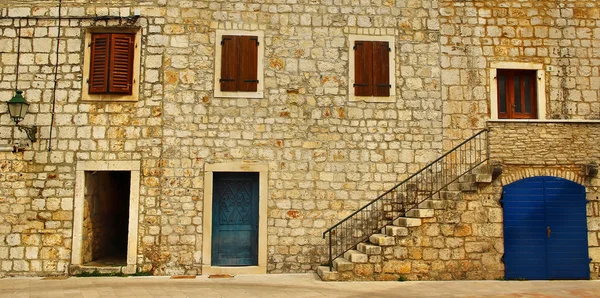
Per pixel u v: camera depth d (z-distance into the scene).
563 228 8.32
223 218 9.09
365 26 9.41
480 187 8.28
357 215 9.05
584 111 9.50
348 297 6.93
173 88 9.01
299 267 8.89
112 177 10.38
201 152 8.94
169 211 8.79
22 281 8.16
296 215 8.98
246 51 9.18
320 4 9.39
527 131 8.40
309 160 9.09
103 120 8.91
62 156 8.82
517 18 9.62
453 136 9.32
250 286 7.72
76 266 8.62
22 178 8.75
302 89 9.20
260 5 9.28
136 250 8.70
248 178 9.18
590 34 9.67
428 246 8.12
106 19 9.05
